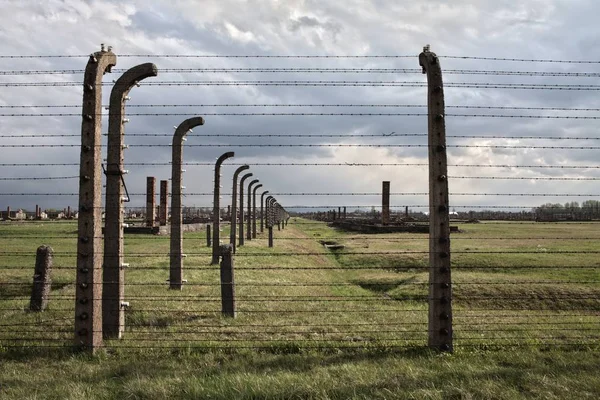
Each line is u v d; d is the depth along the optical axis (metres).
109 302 7.53
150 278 14.73
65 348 6.71
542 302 14.53
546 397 4.85
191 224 44.66
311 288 15.81
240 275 16.17
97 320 6.80
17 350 6.75
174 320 9.12
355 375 5.52
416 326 8.83
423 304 14.41
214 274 16.08
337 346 6.91
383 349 6.82
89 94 6.76
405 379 5.37
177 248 13.03
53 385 5.38
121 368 5.96
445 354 6.47
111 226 7.62
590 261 22.66
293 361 6.23
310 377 5.44
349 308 11.52
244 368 5.88
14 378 5.60
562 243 33.22
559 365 5.99
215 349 6.79
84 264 6.71
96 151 6.80
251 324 8.76
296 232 55.53
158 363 6.18
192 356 6.48
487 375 5.51
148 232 37.25
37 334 7.86
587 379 5.38
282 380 5.31
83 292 6.70
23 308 10.66
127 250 24.84
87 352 6.58
